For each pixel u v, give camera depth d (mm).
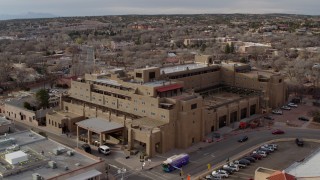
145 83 153375
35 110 177125
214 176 114250
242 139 146250
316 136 154500
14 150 106750
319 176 88250
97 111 155125
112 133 144125
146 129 132750
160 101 139750
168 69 190375
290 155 133375
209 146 141125
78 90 169875
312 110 188500
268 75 198125
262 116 182750
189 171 118938
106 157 129500
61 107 173750
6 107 186625
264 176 90500
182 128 137125
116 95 154875
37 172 94500
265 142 146250
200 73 196000
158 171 119125
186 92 154500
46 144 114438
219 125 163625
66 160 103250
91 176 97250
